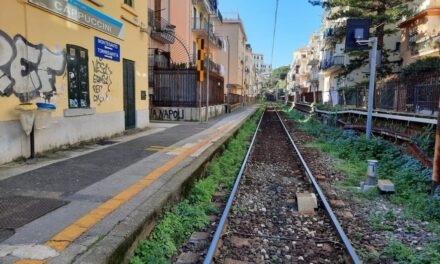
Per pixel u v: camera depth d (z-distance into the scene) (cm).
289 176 873
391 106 1623
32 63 711
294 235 495
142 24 1328
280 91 14225
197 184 671
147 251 390
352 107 2116
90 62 947
